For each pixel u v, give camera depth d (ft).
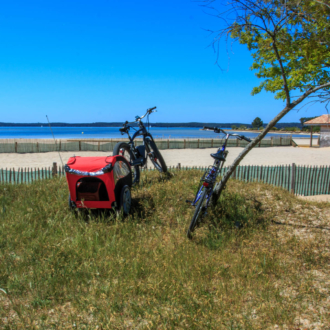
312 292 10.64
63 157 81.56
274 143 125.70
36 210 17.85
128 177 18.92
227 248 14.29
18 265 11.94
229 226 16.22
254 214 17.80
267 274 11.81
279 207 19.52
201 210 15.66
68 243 13.69
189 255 13.05
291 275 11.80
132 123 24.84
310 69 23.66
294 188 34.19
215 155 15.87
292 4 15.47
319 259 13.15
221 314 9.39
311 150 102.99
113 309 9.37
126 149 22.67
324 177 35.88
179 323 8.83
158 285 10.48
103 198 17.25
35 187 22.93
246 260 12.77
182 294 10.24
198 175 25.79
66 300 10.07
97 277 11.25
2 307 9.57
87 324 8.84
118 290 10.36
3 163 66.69
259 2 15.70
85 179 17.38
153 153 24.99
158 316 9.06
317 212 19.03
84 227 15.74
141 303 9.85
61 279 10.93
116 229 15.58
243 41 18.78
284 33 18.16
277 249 13.94
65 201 19.21
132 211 18.40
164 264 12.09
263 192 22.00
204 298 10.02
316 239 15.14
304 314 9.52
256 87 31.81
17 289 10.48
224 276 11.61
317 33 17.22
